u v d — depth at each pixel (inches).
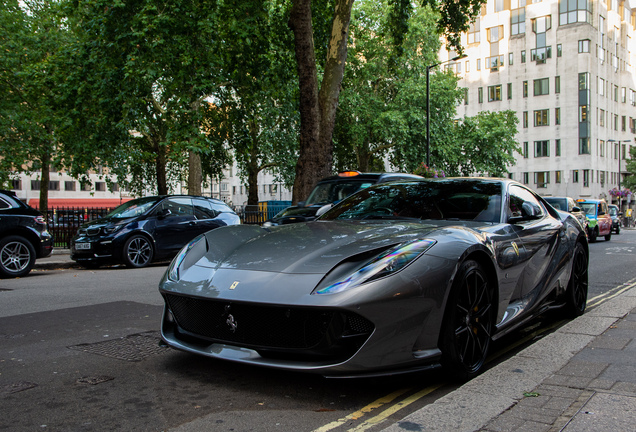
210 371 125.6
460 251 114.8
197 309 117.3
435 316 107.6
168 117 699.4
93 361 134.8
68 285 290.8
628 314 182.7
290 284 105.0
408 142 1231.5
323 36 705.6
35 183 2287.2
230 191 2785.4
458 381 116.3
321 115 545.0
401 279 103.4
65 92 709.3
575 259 188.1
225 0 673.6
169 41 664.4
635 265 405.4
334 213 167.5
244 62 741.9
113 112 704.4
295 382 117.0
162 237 420.5
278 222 334.6
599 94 2034.9
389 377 120.2
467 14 694.5
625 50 2282.2
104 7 658.8
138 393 110.4
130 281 309.1
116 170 958.4
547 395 98.2
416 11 1227.9
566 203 634.2
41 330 171.9
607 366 117.0
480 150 1363.2
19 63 911.7
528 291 153.6
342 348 101.1
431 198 160.1
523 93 2092.8
